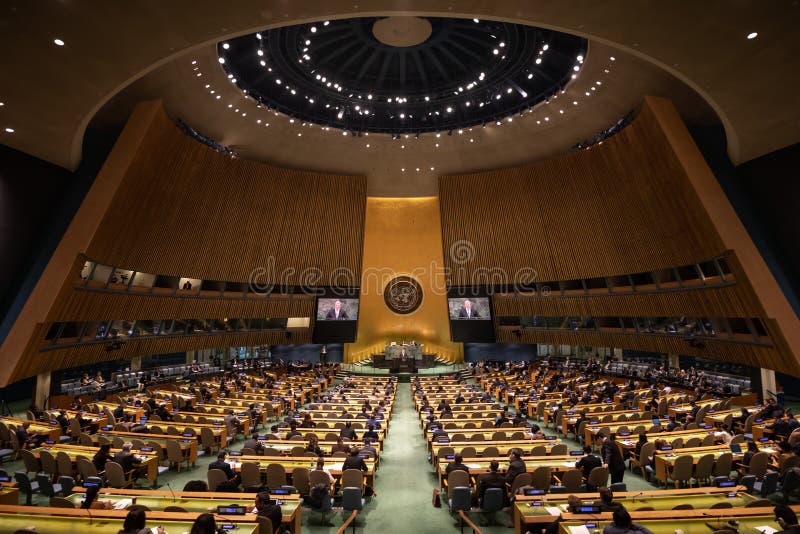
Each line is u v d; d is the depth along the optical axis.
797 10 8.30
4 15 8.40
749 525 5.38
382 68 18.48
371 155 23.20
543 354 28.73
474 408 14.67
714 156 15.73
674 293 17.22
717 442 10.27
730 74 10.34
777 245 13.64
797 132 12.36
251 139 20.92
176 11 8.82
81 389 16.86
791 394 16.80
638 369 21.61
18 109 11.65
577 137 20.47
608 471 7.93
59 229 15.03
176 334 20.33
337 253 25.06
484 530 7.18
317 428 11.65
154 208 17.47
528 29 15.19
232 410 14.27
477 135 21.42
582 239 21.20
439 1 9.21
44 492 7.49
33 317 13.08
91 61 9.95
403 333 29.70
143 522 4.67
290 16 9.41
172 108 17.05
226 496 6.32
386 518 7.73
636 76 14.92
